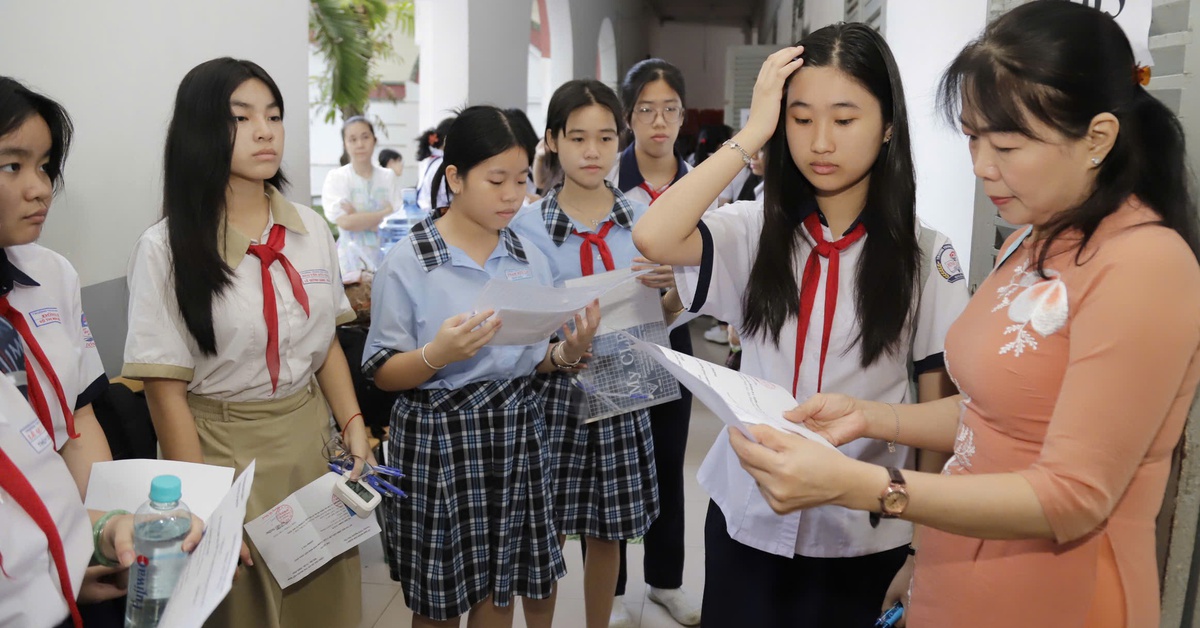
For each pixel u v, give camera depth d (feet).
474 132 5.98
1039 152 3.16
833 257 4.66
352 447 6.05
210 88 5.32
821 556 4.85
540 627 7.04
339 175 16.97
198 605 3.18
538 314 5.55
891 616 5.34
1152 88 4.53
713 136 19.80
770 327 4.77
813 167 4.38
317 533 5.47
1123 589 3.32
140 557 3.74
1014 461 3.42
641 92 8.84
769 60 4.43
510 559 6.36
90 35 7.93
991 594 3.53
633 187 9.18
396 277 6.15
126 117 8.42
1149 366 2.94
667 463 8.48
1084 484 2.99
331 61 20.25
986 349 3.47
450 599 6.04
